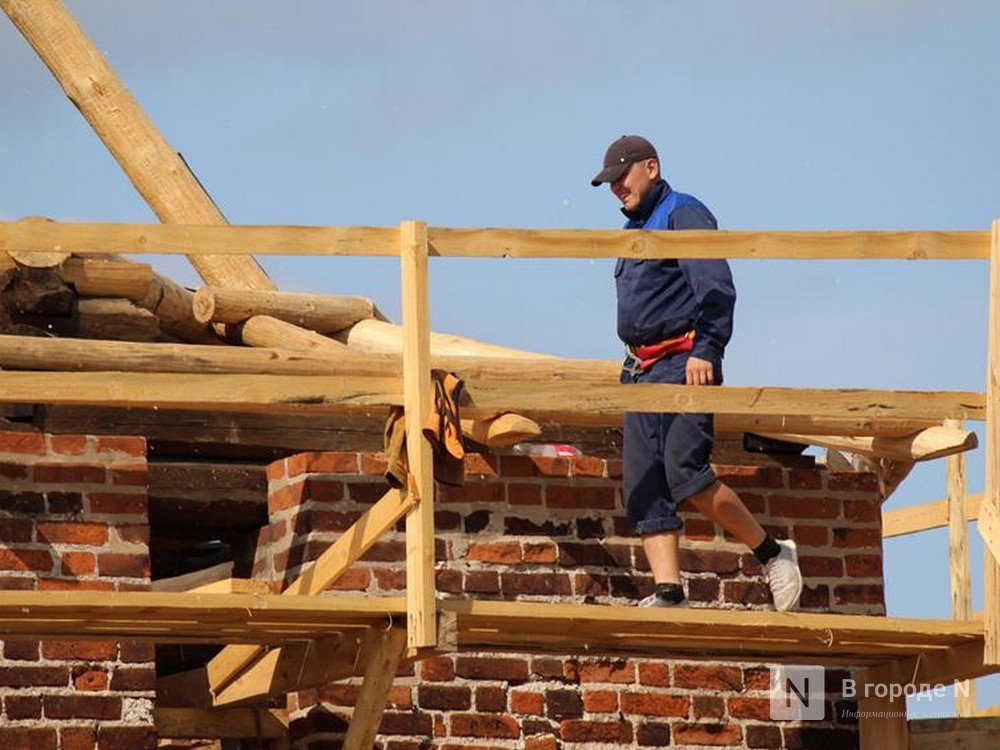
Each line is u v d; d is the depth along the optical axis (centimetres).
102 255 2894
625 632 2348
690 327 2544
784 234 2330
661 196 2592
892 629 2341
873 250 2355
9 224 2100
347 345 3145
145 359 2678
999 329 2378
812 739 2862
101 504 2638
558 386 2267
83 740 2555
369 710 2258
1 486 2592
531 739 2734
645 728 2791
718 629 2314
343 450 2806
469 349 3078
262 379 2183
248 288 3444
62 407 2659
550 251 2256
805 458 3020
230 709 2673
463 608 2173
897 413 2362
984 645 2394
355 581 2695
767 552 2589
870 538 2961
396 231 2220
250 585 2339
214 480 2795
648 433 2561
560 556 2803
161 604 2105
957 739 2825
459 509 2780
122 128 3647
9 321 2852
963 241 2384
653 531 2550
